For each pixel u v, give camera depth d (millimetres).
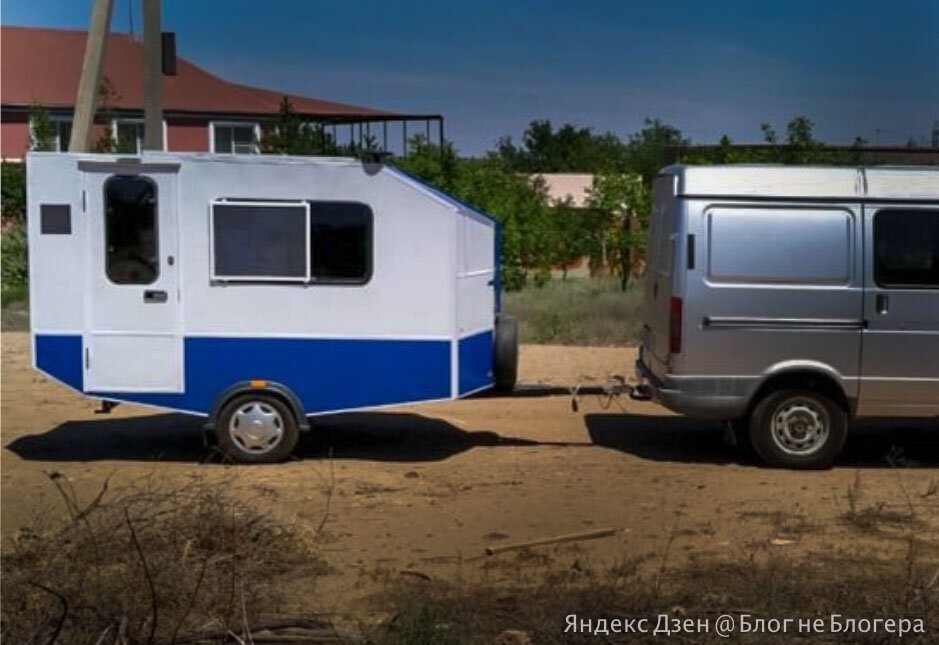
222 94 40625
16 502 7820
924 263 8812
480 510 7695
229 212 8922
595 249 25531
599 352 15328
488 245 9836
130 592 5367
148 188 8898
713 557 6492
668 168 9602
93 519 6703
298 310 9023
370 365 9094
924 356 8828
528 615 5312
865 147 22328
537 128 65938
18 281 22453
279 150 29234
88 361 8969
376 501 7930
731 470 9000
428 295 9070
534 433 10578
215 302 8977
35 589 5414
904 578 5863
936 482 8594
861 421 11422
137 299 8953
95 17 11367
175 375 9016
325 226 8984
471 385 9367
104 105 30672
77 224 8898
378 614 5465
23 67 38781
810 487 8398
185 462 9234
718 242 8781
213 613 5293
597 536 6984
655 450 9812
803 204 8789
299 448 9812
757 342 8820
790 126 22938
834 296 8789
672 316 8867
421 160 23734
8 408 11602
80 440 10125
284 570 6199
